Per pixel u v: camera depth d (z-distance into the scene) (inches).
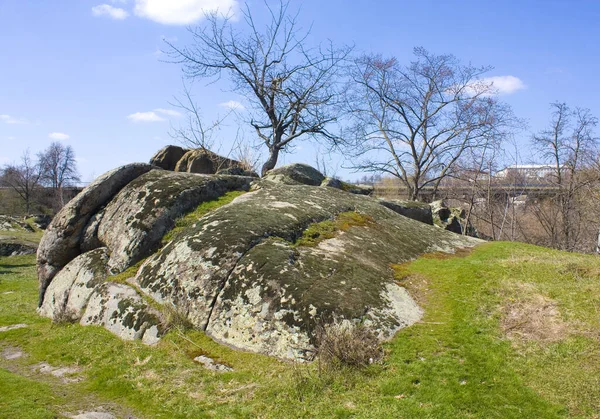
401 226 586.2
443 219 965.8
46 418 252.1
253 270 367.9
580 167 1075.9
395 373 291.9
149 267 415.2
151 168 557.3
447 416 254.5
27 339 401.7
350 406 265.6
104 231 485.7
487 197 1194.0
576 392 267.4
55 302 455.2
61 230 492.1
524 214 1278.3
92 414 262.4
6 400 274.8
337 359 296.2
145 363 327.0
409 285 415.8
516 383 278.8
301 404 268.8
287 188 592.1
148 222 460.4
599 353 296.8
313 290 350.0
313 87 1009.5
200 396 285.0
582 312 343.3
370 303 355.3
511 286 400.5
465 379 285.0
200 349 333.4
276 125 1028.5
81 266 458.9
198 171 784.3
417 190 1312.7
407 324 346.3
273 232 429.4
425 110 1284.4
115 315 386.3
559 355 301.1
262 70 995.3
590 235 1031.6
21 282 727.7
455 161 1291.8
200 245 402.9
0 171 2819.9
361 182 1736.0
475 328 338.6
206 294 364.5
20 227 1536.7
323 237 461.7
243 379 296.0
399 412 258.8
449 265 470.6
